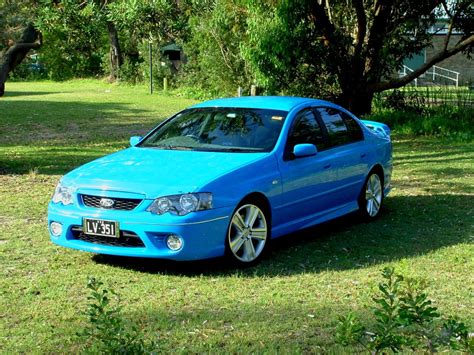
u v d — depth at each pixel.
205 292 6.43
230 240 7.12
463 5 22.42
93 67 70.81
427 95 24.12
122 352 3.77
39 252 7.81
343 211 8.99
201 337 5.28
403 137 20.75
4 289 6.48
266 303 6.10
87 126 23.95
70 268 7.21
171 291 6.46
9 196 11.11
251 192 7.29
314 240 8.51
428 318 3.65
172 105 34.38
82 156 16.30
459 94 24.20
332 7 24.06
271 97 9.05
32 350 5.04
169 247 6.82
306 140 8.36
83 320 5.67
